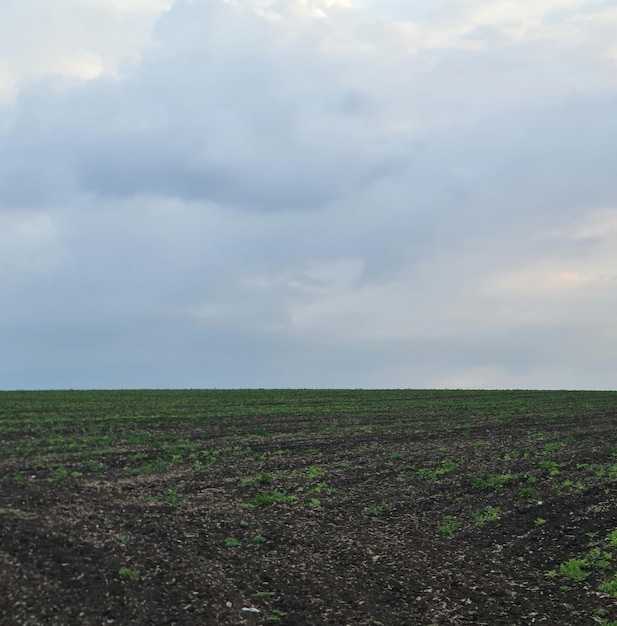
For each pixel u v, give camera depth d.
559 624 14.64
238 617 14.06
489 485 25.64
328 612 14.83
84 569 15.20
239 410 50.94
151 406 52.78
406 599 15.95
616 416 46.66
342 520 22.22
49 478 24.75
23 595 13.54
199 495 24.09
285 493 25.16
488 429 40.91
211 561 17.19
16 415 44.34
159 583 15.19
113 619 13.18
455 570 18.02
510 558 18.94
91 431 38.06
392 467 29.72
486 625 14.62
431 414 49.50
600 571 17.38
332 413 49.91
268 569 17.16
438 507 23.70
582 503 22.55
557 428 40.62
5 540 16.36
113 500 22.11
